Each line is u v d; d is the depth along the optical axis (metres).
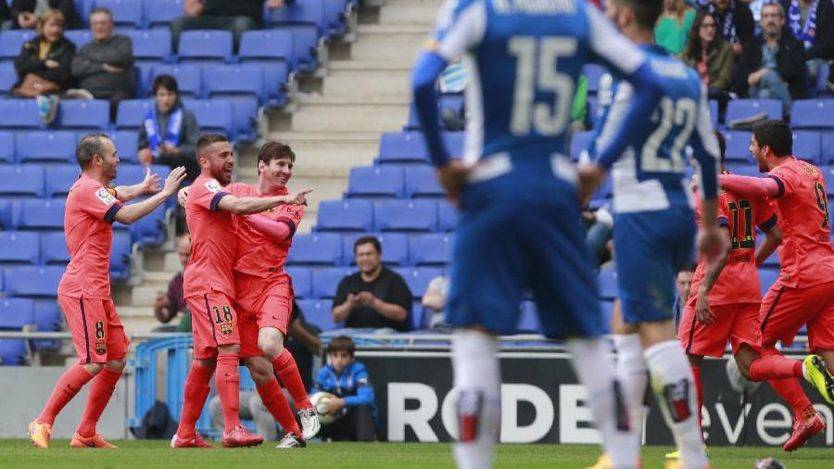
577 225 13.82
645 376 17.77
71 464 21.69
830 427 32.59
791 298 26.36
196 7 50.47
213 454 24.69
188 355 34.56
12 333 35.16
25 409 35.34
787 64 45.47
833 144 43.62
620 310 17.83
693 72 17.73
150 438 34.38
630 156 17.53
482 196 13.48
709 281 24.00
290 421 28.14
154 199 27.20
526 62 13.52
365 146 47.09
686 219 17.62
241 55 49.16
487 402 13.75
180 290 37.78
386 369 33.62
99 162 27.72
